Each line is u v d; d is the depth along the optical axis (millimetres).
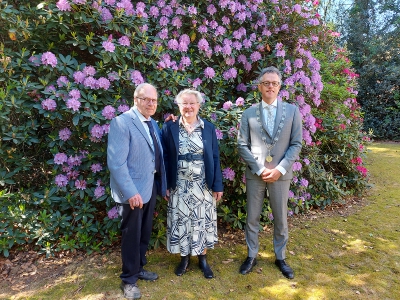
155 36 2852
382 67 9297
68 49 2822
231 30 3209
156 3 2939
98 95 2520
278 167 2102
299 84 3197
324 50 5105
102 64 2553
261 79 2160
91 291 2078
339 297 2039
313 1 3949
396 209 3559
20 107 2371
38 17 2512
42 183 2842
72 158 2525
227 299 2023
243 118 2289
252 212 2314
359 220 3271
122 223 2010
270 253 2604
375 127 9148
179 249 2234
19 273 2271
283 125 2141
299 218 3346
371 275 2275
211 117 2693
